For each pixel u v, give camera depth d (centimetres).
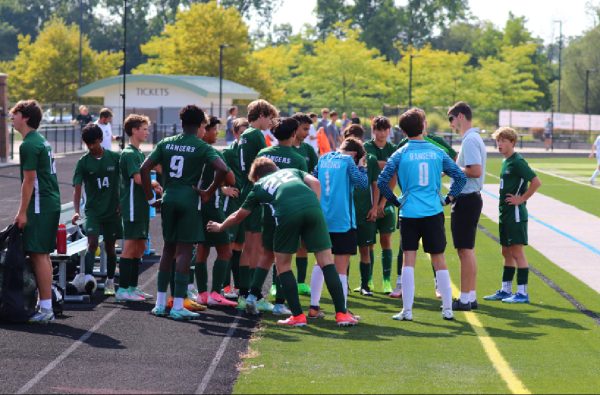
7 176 3325
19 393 776
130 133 1201
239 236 1230
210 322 1081
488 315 1143
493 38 13588
